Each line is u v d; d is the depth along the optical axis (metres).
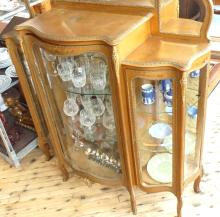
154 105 1.58
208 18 1.26
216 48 2.14
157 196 1.87
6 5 2.28
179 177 1.56
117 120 1.45
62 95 1.74
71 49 1.31
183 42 1.35
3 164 2.25
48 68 1.63
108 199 1.90
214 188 1.86
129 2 1.40
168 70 1.24
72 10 1.54
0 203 1.97
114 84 1.33
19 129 2.29
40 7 1.70
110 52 1.24
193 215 1.74
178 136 1.42
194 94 1.49
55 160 2.22
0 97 2.11
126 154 1.56
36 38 1.44
